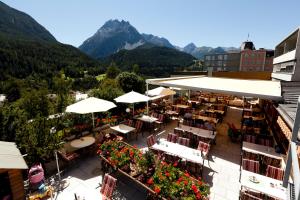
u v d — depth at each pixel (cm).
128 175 669
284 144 796
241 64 9819
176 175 598
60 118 994
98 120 1138
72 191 693
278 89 1029
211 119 1326
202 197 523
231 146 1062
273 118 1076
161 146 855
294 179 286
